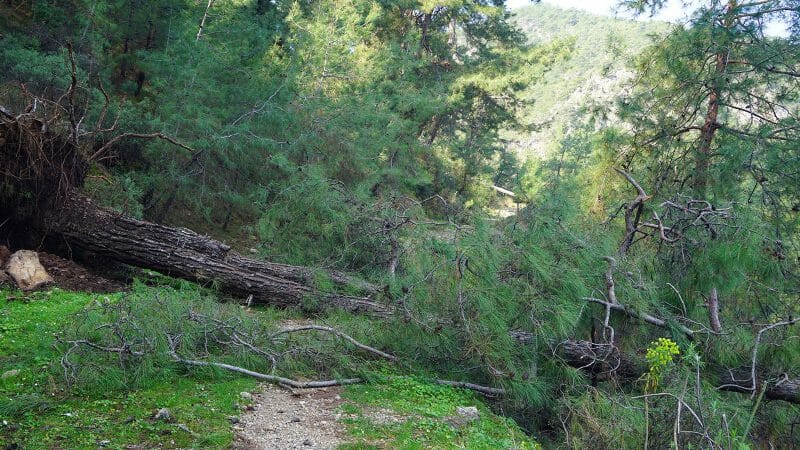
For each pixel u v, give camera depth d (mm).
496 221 6621
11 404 3955
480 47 25531
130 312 5156
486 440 4633
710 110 11039
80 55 11234
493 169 23438
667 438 4434
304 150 12773
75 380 4449
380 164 14266
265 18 16859
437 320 5949
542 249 6133
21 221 7449
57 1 12578
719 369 6527
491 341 5668
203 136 10953
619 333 6566
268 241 9844
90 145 8180
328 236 8891
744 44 10477
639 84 11930
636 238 7648
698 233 6730
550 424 5707
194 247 7902
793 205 9406
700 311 6848
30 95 7852
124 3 13273
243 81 12609
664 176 10766
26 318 5660
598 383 6293
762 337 6566
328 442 4184
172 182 11156
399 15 23094
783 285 6770
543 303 5762
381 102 15664
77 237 7434
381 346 6230
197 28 12273
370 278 8312
